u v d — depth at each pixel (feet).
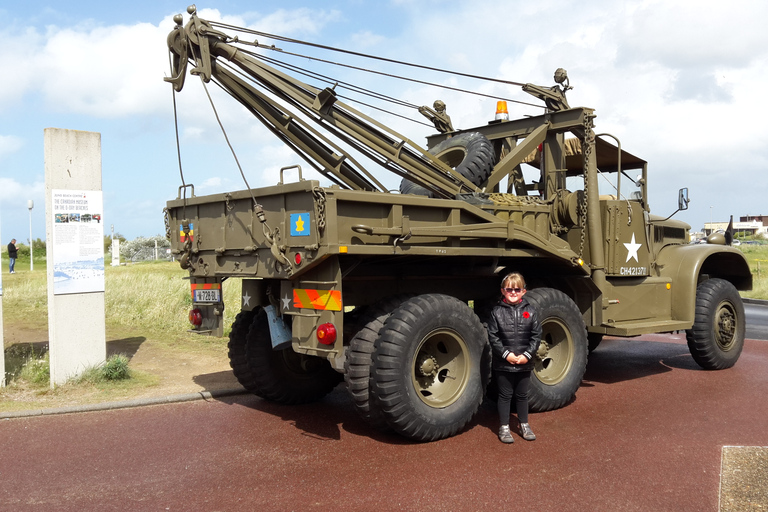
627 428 17.63
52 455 15.39
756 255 135.44
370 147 19.53
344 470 14.38
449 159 23.35
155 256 157.17
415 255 16.92
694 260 25.20
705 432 17.17
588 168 22.54
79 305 22.70
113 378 23.18
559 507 12.26
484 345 17.65
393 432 17.20
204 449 15.90
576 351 20.22
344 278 17.85
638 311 24.02
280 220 16.43
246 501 12.64
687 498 12.66
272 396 20.49
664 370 26.32
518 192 26.05
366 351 16.31
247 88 18.28
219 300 19.61
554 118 23.30
